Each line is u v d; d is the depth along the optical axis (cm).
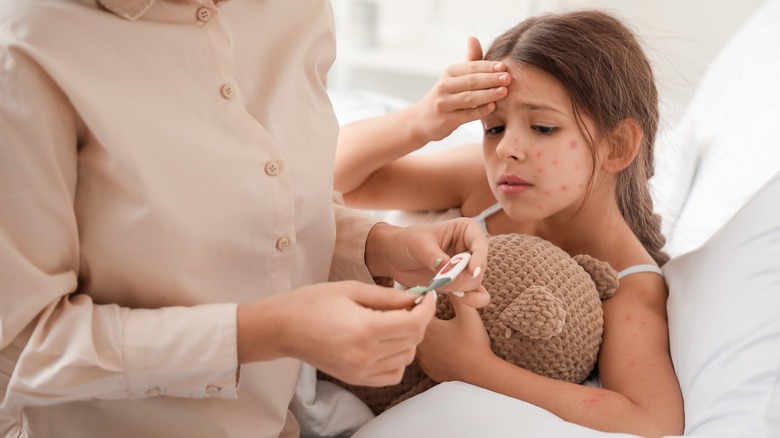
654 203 120
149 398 72
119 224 65
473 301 74
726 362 76
